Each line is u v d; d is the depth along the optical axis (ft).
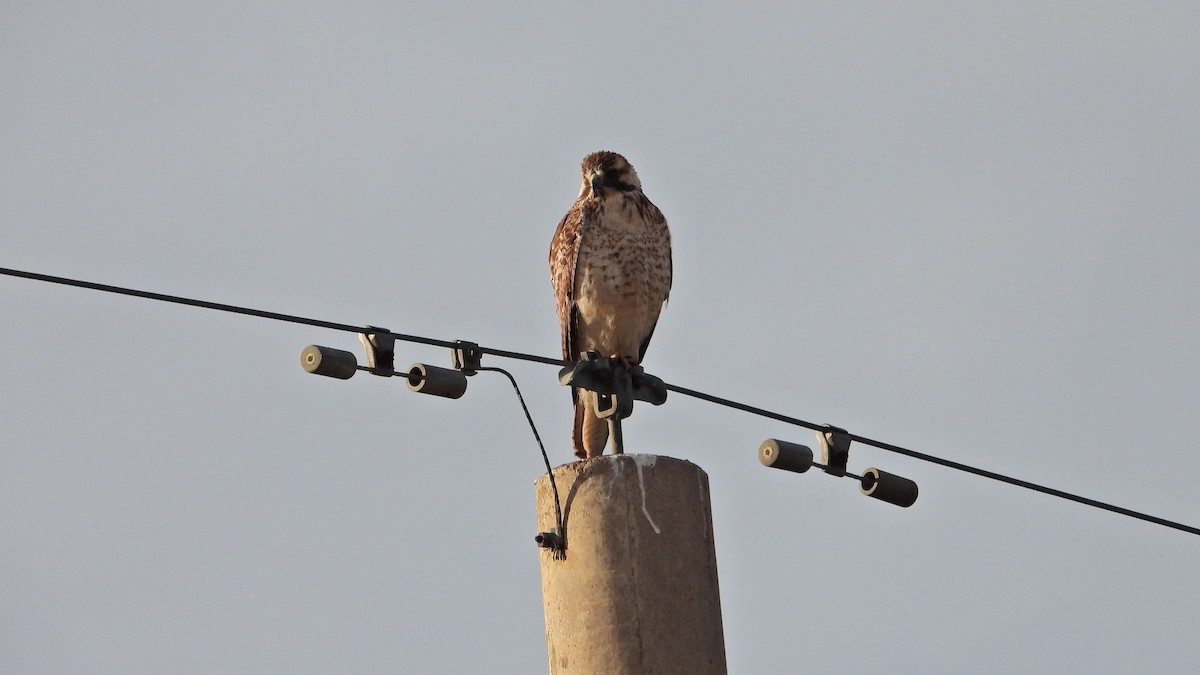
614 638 28.96
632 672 28.73
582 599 29.40
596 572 29.40
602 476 29.89
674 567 29.45
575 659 29.19
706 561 30.04
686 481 30.32
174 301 35.19
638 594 29.17
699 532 30.12
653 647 28.86
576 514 29.86
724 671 29.68
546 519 30.40
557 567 29.89
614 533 29.50
